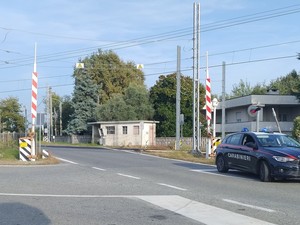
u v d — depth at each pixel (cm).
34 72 2320
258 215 863
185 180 1458
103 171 1767
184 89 5750
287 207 952
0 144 2597
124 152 3422
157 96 5984
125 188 1245
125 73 7025
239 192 1181
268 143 1546
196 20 3083
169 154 2997
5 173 1664
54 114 8231
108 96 6906
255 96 4944
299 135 3131
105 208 930
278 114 5250
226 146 1736
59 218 829
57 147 4316
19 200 1027
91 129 6512
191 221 808
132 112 5891
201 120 5522
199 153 2977
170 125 5684
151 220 814
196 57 3098
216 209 924
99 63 6919
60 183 1354
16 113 7350
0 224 778
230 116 5653
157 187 1270
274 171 1404
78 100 6638
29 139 2244
